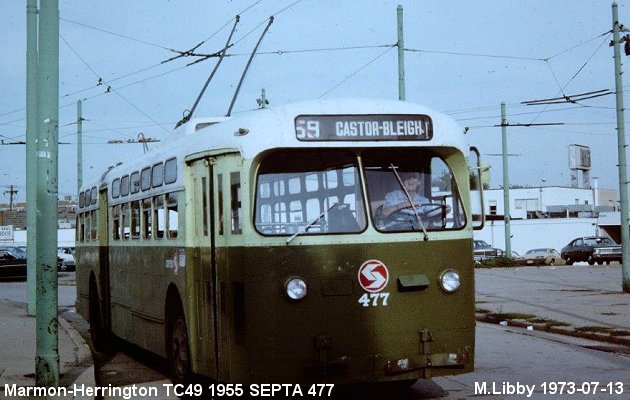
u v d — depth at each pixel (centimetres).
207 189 875
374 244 800
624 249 2436
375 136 810
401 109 823
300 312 782
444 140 830
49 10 937
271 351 776
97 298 1549
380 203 812
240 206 797
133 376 1169
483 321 1800
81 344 1406
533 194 8975
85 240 1686
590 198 9756
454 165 842
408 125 821
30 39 1852
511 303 2116
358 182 810
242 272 789
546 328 1572
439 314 814
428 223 823
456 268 825
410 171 827
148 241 1136
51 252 947
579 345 1361
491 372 1080
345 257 794
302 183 800
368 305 794
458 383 1001
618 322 1609
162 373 1193
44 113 933
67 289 3347
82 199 1747
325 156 808
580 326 1524
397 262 805
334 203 803
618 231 7594
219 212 842
